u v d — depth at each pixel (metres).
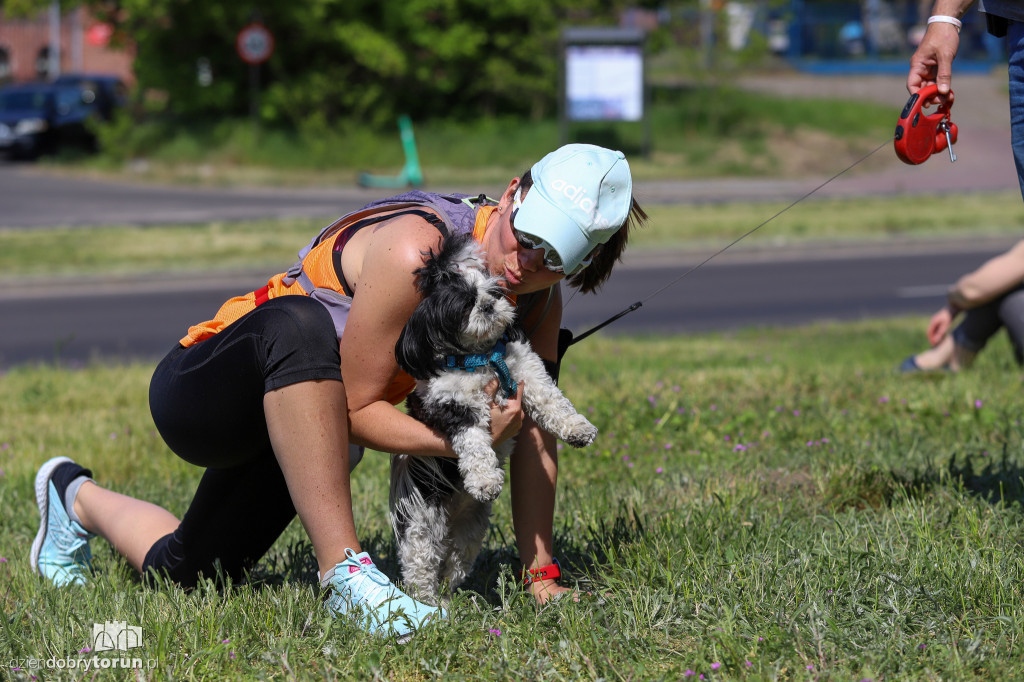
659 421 7.94
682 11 42.78
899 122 4.48
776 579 4.47
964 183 33.50
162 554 4.74
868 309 17.69
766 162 37.69
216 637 4.09
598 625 4.12
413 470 4.27
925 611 4.19
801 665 3.81
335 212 27.91
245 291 19.81
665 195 31.27
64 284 20.09
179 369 4.38
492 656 3.94
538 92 41.09
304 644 4.03
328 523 4.20
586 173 3.90
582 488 6.43
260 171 36.28
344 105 39.47
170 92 39.03
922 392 8.48
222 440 4.33
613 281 20.77
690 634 4.10
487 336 3.84
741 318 17.06
